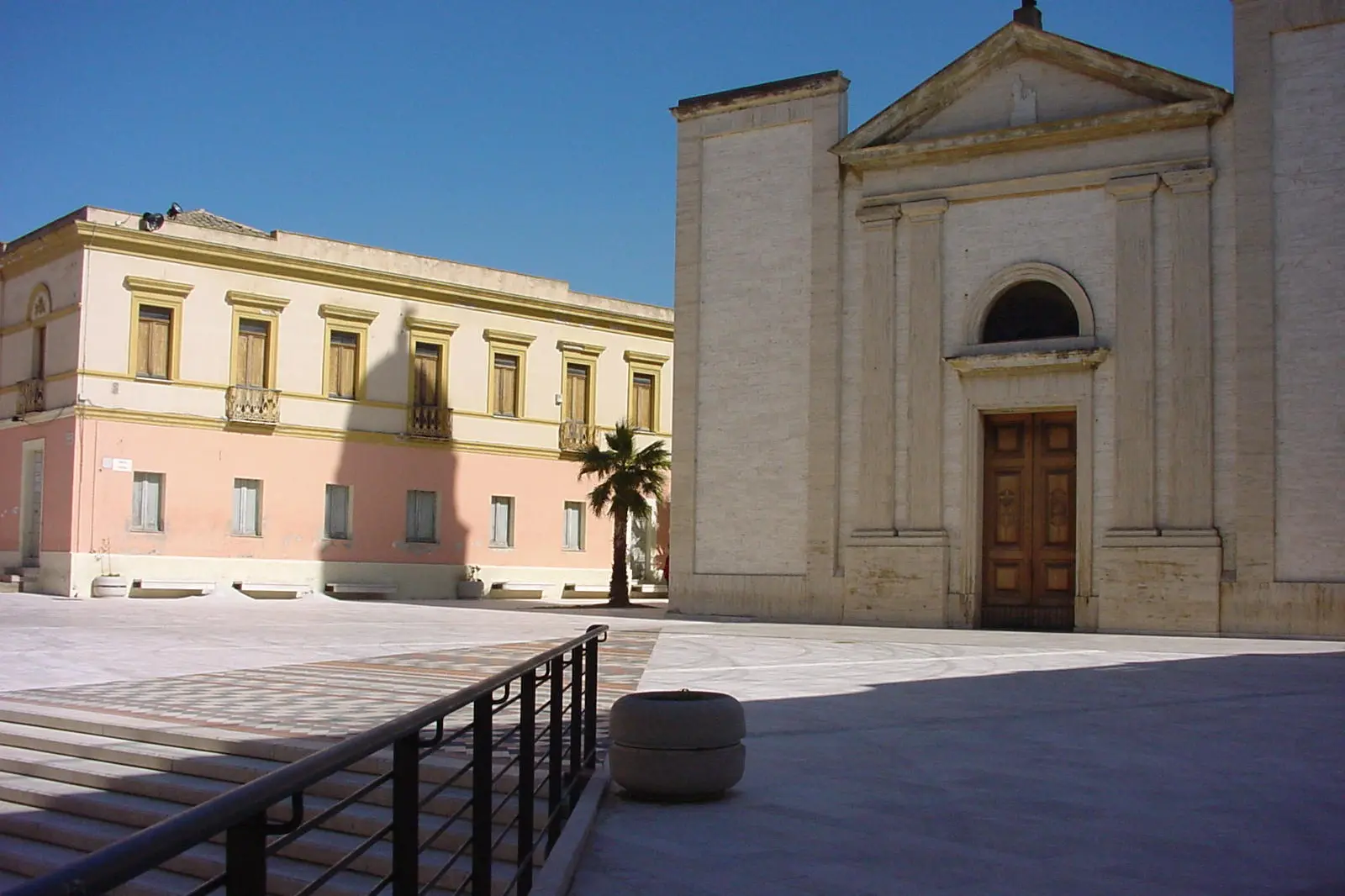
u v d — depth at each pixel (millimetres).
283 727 10609
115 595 32844
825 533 27297
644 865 6746
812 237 28000
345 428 37406
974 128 26516
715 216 29250
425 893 4746
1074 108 25594
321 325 37125
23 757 10461
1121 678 15195
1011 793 8492
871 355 27031
